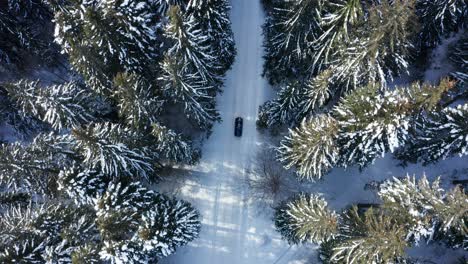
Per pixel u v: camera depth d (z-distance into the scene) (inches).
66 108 876.0
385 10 720.3
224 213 1103.0
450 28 1026.1
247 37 1212.5
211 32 964.0
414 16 768.3
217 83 1088.8
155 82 961.5
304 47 962.1
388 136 772.6
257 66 1192.2
